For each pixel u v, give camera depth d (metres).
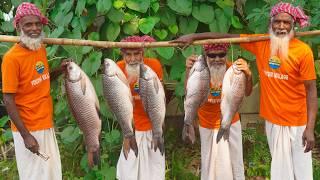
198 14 4.23
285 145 3.33
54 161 3.33
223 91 3.20
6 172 4.47
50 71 3.50
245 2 4.38
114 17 4.11
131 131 3.21
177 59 4.29
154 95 3.20
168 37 4.29
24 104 3.16
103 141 4.26
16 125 3.12
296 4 4.07
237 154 3.63
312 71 3.17
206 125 3.58
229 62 3.61
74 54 4.07
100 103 4.07
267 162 4.54
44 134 3.24
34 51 3.12
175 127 5.05
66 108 4.27
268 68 3.27
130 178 3.51
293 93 3.26
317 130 4.85
